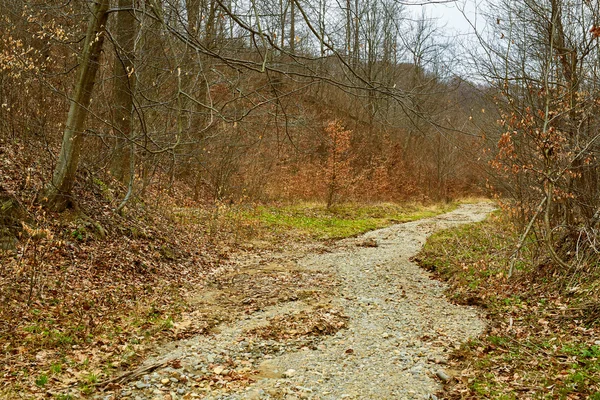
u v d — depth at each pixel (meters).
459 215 32.84
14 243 10.20
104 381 6.58
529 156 10.70
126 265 11.62
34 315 8.15
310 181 30.75
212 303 10.81
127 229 13.39
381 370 7.42
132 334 8.42
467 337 8.80
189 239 16.03
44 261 10.08
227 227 19.61
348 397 6.51
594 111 10.46
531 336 8.33
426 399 6.41
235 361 7.71
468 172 42.12
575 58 10.40
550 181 9.61
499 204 13.05
